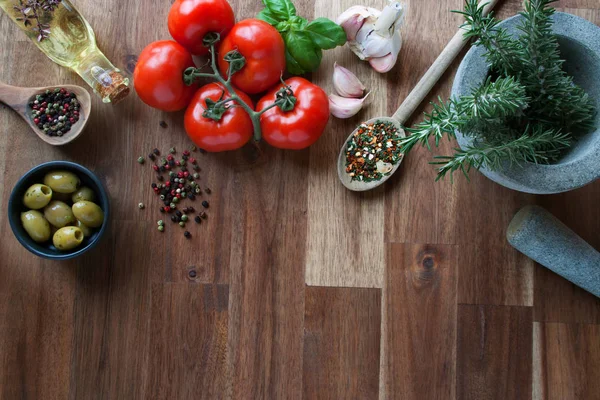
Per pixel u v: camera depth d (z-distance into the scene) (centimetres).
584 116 64
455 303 75
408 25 75
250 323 75
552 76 62
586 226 75
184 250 75
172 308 75
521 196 75
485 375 75
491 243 75
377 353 75
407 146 61
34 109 74
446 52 73
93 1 75
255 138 72
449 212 75
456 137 66
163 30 75
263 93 75
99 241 71
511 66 63
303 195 75
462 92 64
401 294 75
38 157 75
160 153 75
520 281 75
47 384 75
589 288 71
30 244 70
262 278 75
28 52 75
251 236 75
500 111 59
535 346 75
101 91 73
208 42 70
